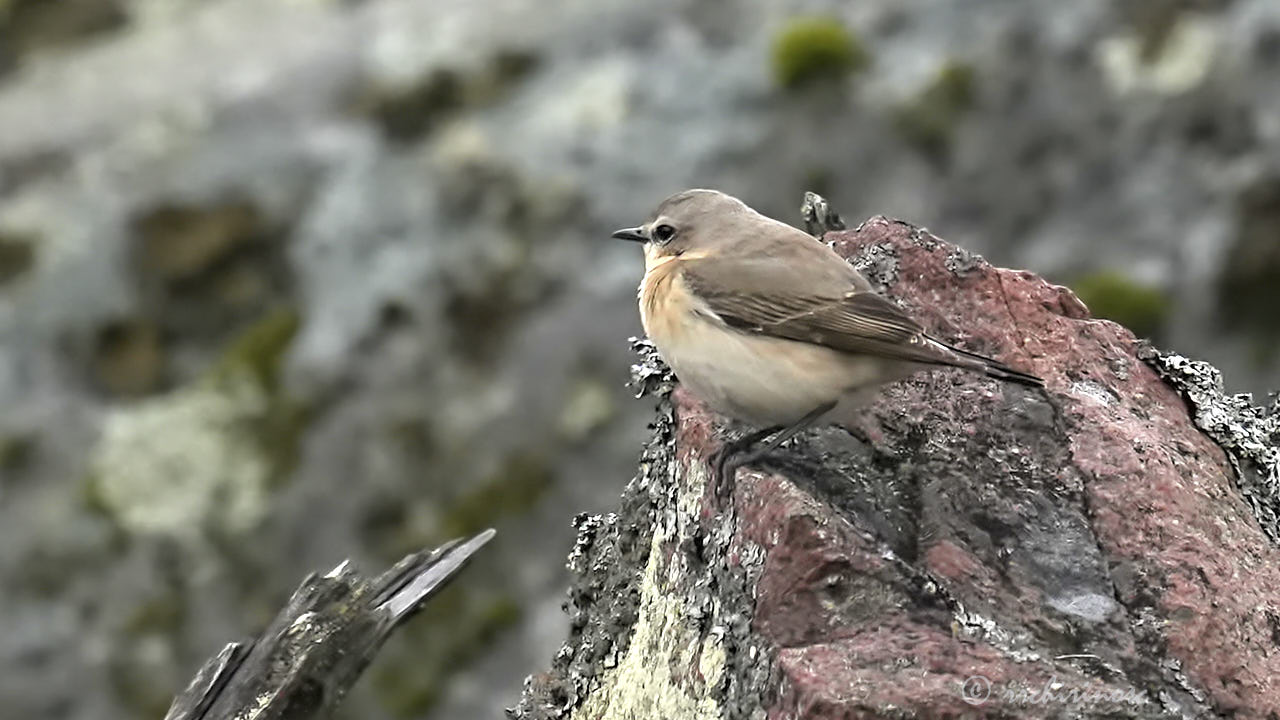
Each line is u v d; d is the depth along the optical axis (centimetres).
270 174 1778
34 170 1894
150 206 1781
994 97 1575
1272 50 1513
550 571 1427
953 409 884
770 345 884
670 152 1647
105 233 1777
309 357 1620
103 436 1634
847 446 876
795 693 713
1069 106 1547
